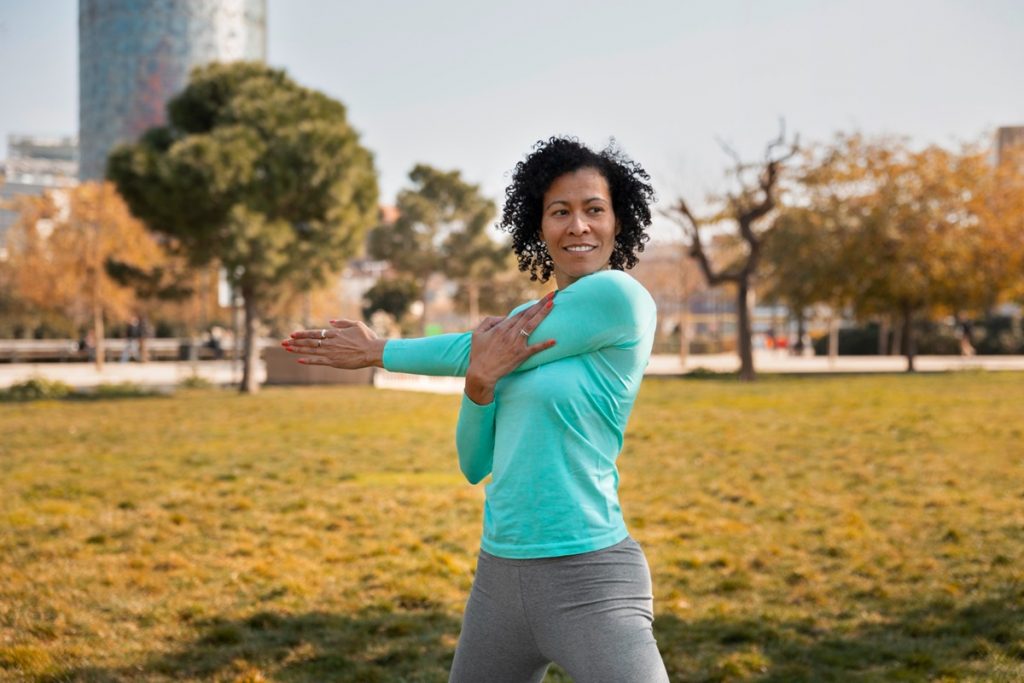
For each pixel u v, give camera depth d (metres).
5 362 39.88
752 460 11.38
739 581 5.97
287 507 8.46
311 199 23.20
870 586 5.90
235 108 23.06
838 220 30.52
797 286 31.16
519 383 2.06
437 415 17.62
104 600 5.59
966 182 30.59
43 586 5.86
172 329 57.91
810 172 31.09
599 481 2.05
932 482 9.67
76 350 41.97
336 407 19.50
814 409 17.97
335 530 7.56
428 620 5.31
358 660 4.67
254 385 24.05
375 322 46.44
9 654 4.61
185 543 7.10
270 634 5.04
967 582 5.94
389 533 7.41
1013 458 11.31
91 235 33.28
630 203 2.30
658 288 47.72
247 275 22.53
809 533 7.41
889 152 30.94
